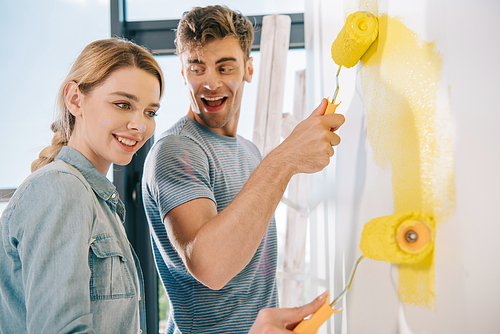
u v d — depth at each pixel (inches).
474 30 14.4
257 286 42.3
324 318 23.1
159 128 69.4
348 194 33.2
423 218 17.8
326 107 30.6
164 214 33.6
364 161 27.9
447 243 16.2
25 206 24.2
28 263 23.4
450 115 15.8
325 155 28.3
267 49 65.9
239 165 45.8
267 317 22.9
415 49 18.7
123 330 28.6
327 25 45.5
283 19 66.2
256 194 28.1
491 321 13.9
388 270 22.9
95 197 29.6
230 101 45.2
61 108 32.4
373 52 25.5
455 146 15.6
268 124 64.9
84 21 69.6
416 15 18.5
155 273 69.2
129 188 69.2
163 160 36.2
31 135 67.9
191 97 45.1
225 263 28.0
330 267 44.0
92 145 30.5
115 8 69.0
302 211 65.8
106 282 27.4
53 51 68.8
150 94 31.0
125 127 30.1
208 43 43.2
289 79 72.9
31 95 68.1
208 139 43.7
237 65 44.8
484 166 14.0
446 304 16.3
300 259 65.1
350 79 32.5
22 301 25.9
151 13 72.8
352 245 31.7
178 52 46.3
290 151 28.7
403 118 20.2
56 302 22.2
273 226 47.3
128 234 68.5
